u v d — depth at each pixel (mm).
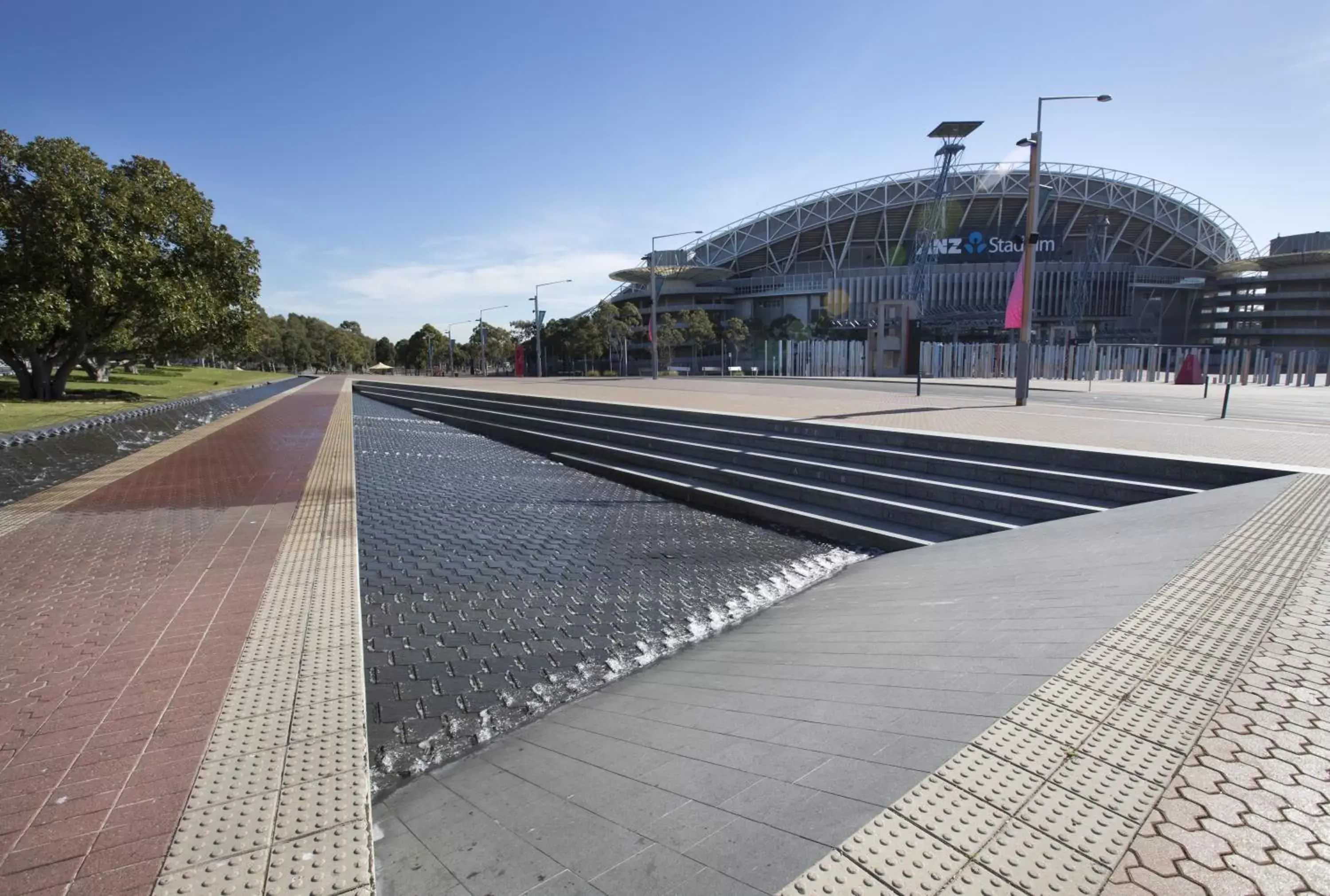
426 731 3766
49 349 23266
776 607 6016
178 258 23328
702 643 5203
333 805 2531
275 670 3688
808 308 84438
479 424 20219
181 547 6199
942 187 60594
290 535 6680
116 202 20000
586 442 14359
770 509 9227
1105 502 7266
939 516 7805
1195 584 3949
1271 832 1941
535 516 9203
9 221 18516
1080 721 2643
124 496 8570
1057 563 5234
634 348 74812
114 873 2160
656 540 8234
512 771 3213
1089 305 77750
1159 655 3117
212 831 2375
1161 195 82000
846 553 7793
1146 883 1796
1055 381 34875
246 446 13828
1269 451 7941
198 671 3672
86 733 3035
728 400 17438
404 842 2623
